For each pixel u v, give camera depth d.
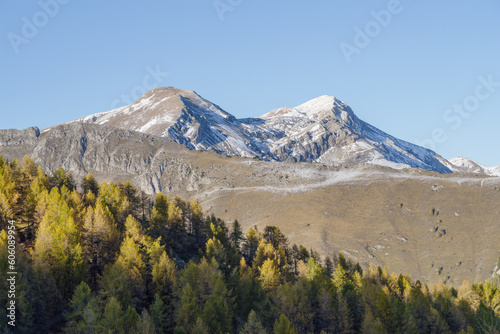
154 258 78.06
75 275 66.88
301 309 73.19
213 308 63.34
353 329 75.00
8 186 87.19
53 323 59.34
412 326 75.25
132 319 56.34
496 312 81.25
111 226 81.25
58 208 80.69
